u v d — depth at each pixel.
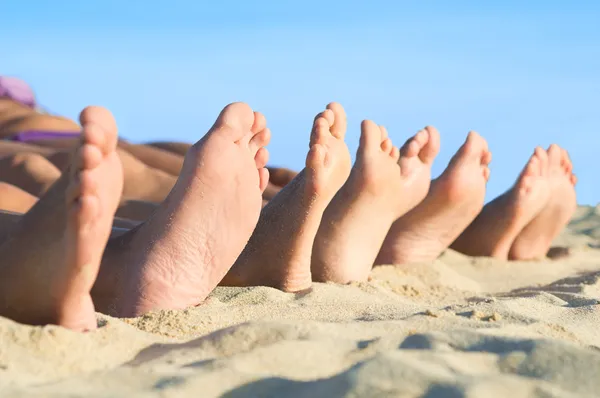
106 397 0.85
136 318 1.19
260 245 1.49
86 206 1.00
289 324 1.08
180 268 1.26
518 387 0.91
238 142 1.29
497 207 2.18
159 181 2.20
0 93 3.67
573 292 1.72
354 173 1.62
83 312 1.05
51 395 0.85
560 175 2.20
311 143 1.42
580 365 0.97
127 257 1.27
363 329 1.12
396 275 1.84
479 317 1.23
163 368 0.96
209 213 1.27
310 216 1.46
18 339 0.98
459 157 1.92
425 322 1.17
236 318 1.23
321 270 1.62
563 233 2.80
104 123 1.01
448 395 0.87
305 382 0.92
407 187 1.71
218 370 0.95
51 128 3.04
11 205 1.67
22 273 1.03
